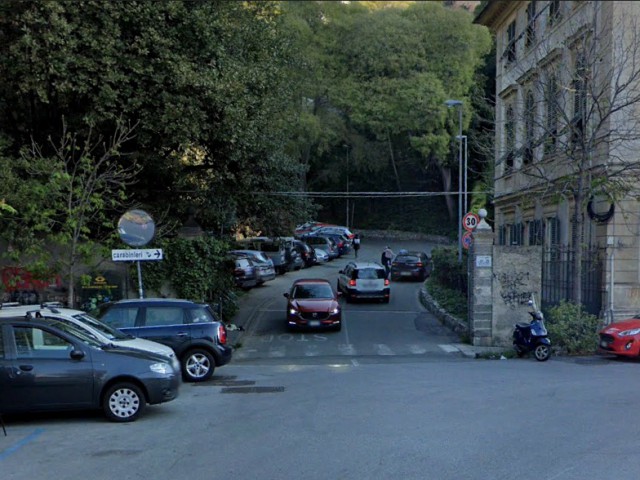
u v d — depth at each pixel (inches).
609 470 272.4
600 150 769.6
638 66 737.0
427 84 1910.7
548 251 802.2
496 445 314.5
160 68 710.5
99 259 758.5
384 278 1115.9
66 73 666.8
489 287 749.9
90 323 447.2
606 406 402.0
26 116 767.1
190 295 791.1
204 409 424.2
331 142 2074.3
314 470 279.0
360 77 2037.4
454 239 2287.2
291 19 1889.8
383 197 2522.1
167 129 707.4
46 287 749.3
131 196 832.9
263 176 1038.4
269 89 863.1
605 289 757.9
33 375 382.0
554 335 689.6
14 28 664.4
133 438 348.5
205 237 849.5
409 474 270.7
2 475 285.0
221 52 755.4
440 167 2234.3
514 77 1064.8
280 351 742.5
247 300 1138.0
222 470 282.7
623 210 738.2
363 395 456.1
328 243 1846.7
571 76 782.5
